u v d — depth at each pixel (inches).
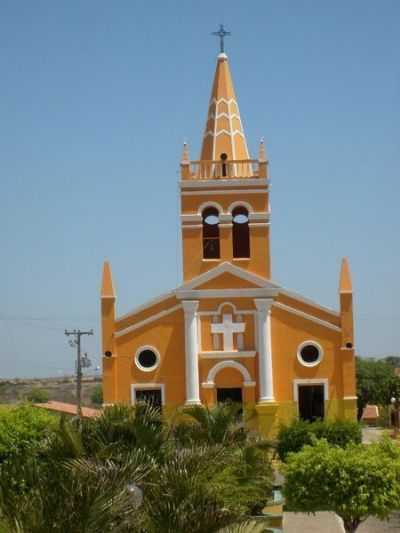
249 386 1886.1
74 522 566.9
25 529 563.2
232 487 815.7
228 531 639.1
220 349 1899.6
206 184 1941.4
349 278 1921.8
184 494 679.1
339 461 1032.8
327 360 1903.3
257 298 1900.8
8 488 633.6
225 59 2059.5
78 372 2856.8
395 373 4298.7
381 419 3727.9
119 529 600.4
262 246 1936.5
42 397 4227.4
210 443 1072.2
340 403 1892.2
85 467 764.6
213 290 1903.3
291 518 1451.8
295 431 1568.7
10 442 1131.3
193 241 1935.3
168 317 1908.2
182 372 1895.9
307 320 1910.7
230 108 2020.2
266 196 1945.1
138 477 724.7
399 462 1031.0
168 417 1237.7
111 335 1898.4
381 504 1015.0
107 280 1911.9
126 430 945.5
